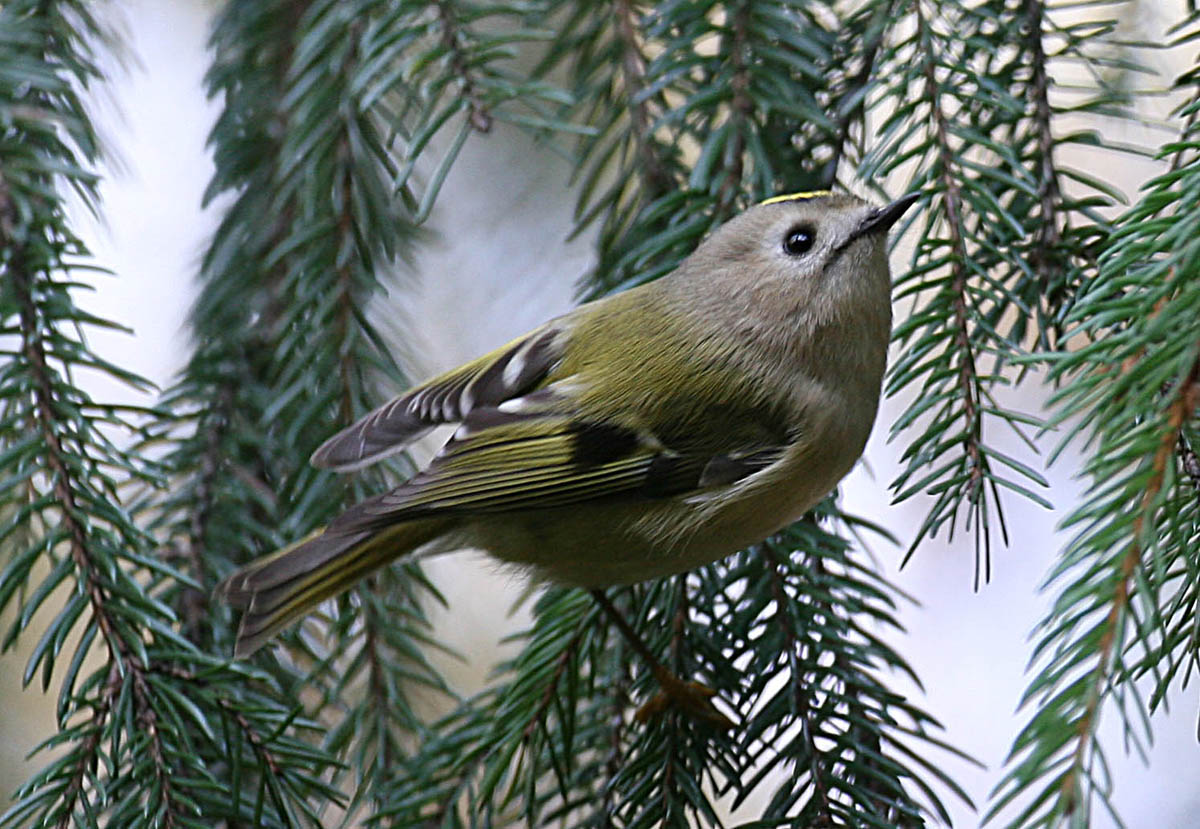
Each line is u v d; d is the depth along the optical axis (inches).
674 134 68.3
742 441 67.4
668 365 67.6
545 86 67.1
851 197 67.6
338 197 68.3
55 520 70.3
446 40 67.2
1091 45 69.2
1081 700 64.7
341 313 68.3
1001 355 66.7
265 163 69.2
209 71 69.2
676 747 67.1
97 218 67.9
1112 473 65.1
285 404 68.2
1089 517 65.1
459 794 67.2
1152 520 65.0
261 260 69.0
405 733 68.3
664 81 67.7
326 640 68.4
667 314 67.7
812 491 67.6
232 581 67.0
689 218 67.8
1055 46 70.0
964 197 67.1
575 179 68.4
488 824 67.2
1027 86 67.6
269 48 69.2
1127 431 65.4
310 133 68.3
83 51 68.6
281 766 66.7
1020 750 64.7
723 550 67.5
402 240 69.4
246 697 67.0
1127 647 64.9
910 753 66.8
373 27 67.3
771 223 67.6
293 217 69.0
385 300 69.3
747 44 67.6
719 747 67.1
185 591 68.0
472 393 67.7
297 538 68.2
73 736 66.5
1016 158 67.3
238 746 66.5
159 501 68.4
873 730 66.9
